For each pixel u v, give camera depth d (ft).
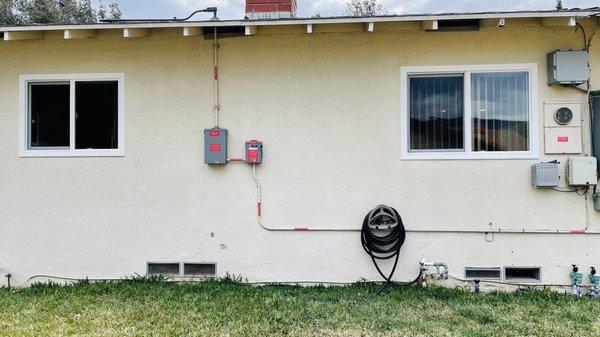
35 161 19.79
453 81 19.26
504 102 18.98
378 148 19.21
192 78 19.70
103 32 19.51
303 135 19.43
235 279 19.40
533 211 18.65
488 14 17.21
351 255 19.22
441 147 19.24
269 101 19.52
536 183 18.26
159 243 19.57
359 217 19.20
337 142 19.33
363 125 19.27
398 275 18.99
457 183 18.94
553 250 18.57
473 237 18.86
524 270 18.93
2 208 19.77
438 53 19.03
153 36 19.71
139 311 15.90
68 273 19.63
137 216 19.65
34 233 19.69
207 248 19.51
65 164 19.74
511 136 18.95
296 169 19.43
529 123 18.80
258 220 19.45
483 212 18.83
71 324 14.76
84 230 19.65
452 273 18.86
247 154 19.26
